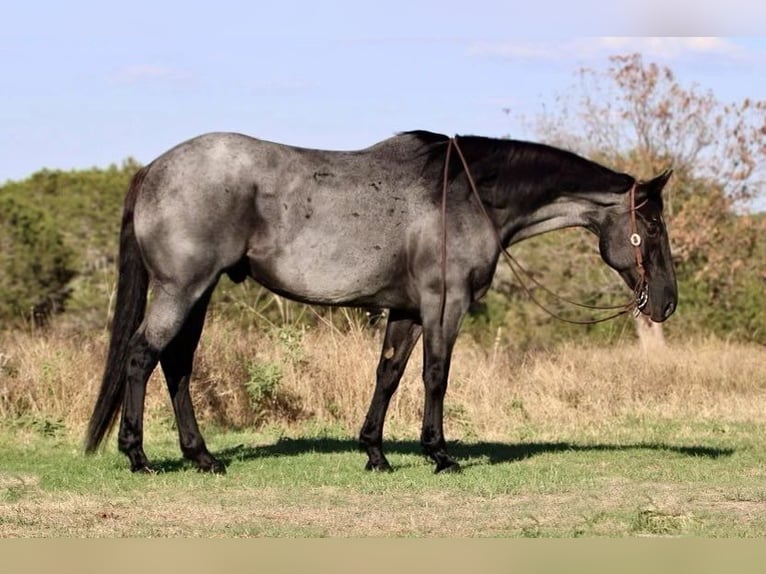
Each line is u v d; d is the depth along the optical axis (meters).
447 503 9.07
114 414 9.98
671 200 27.70
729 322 26.56
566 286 27.22
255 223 9.73
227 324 15.26
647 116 27.98
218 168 9.62
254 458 11.21
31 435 12.52
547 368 16.70
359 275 9.93
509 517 8.58
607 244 10.67
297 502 9.02
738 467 10.90
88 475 9.93
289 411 14.16
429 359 10.09
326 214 9.82
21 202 34.81
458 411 14.29
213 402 13.97
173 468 10.36
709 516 8.65
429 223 10.02
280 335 14.92
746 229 27.02
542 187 10.44
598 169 10.60
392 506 8.92
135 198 9.83
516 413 14.87
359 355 14.68
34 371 13.80
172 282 9.63
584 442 12.90
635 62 27.94
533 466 10.79
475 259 10.13
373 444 10.46
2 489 9.43
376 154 10.14
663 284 10.61
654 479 10.23
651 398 16.19
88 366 13.97
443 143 10.34
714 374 17.55
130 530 8.00
